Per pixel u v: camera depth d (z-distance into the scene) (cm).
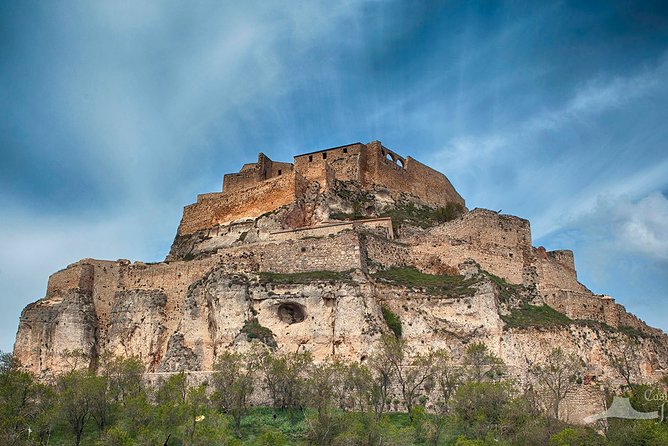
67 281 8806
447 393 6256
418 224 9569
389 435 5475
